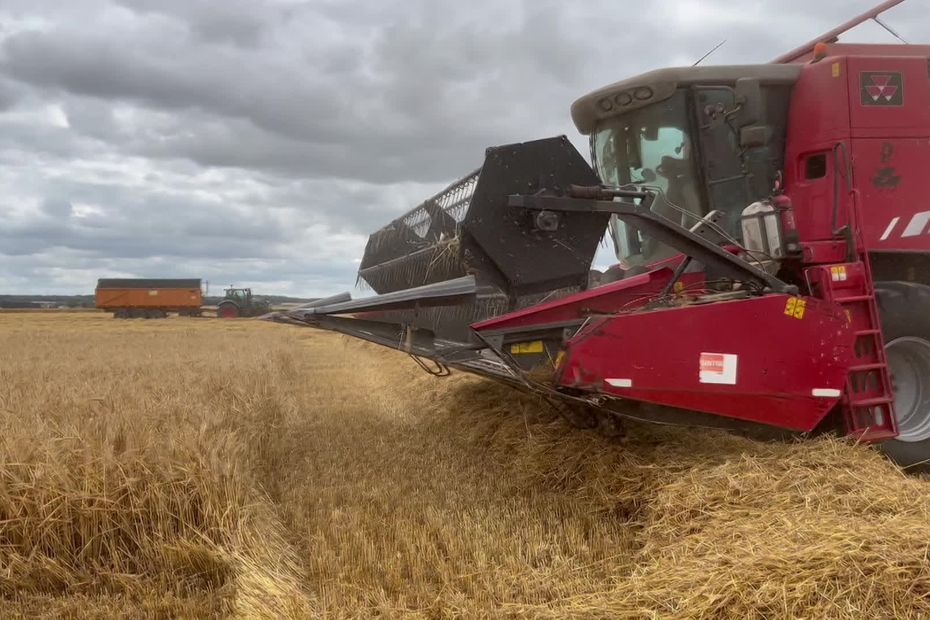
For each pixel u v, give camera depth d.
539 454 5.91
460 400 8.73
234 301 68.75
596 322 4.87
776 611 3.08
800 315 5.00
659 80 6.21
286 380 12.40
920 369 5.78
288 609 3.57
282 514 5.17
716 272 5.39
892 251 5.95
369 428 8.61
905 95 5.98
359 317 5.92
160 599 3.68
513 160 5.28
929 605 2.99
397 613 3.67
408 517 5.05
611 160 6.89
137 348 17.61
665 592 3.36
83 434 4.37
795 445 4.76
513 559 4.25
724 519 3.97
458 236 5.48
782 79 6.15
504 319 5.22
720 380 4.89
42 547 3.90
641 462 5.08
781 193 6.22
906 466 5.66
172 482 4.09
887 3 6.60
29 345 19.05
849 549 3.24
